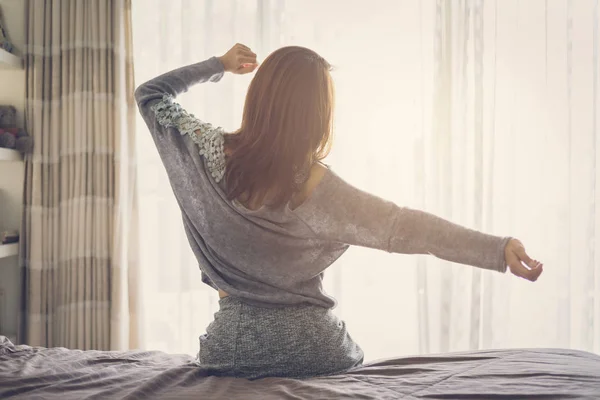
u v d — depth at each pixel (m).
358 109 2.76
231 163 1.15
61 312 2.67
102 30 2.66
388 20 2.76
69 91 2.68
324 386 1.04
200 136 1.22
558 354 1.23
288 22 2.77
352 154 2.76
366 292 2.79
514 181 2.74
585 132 2.71
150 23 2.79
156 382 1.07
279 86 1.13
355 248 2.79
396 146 2.75
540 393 0.94
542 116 2.73
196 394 1.02
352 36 2.77
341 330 1.23
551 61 2.72
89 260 2.65
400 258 2.78
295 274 1.17
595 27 2.69
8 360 1.27
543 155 2.73
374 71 2.76
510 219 2.74
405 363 1.23
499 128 2.74
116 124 2.66
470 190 2.73
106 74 2.68
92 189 2.67
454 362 1.20
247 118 1.17
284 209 1.12
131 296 2.69
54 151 2.68
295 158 1.12
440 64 2.70
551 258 2.74
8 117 2.67
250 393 1.03
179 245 2.79
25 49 2.67
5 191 2.75
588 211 2.72
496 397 0.94
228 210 1.15
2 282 2.77
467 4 2.69
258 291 1.19
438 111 2.70
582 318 2.73
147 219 2.81
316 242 1.16
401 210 1.09
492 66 2.72
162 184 2.79
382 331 2.79
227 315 1.20
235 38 2.76
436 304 2.72
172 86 1.36
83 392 1.04
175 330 2.79
